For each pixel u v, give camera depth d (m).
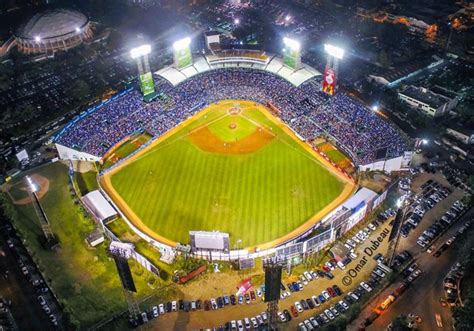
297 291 117.25
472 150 164.38
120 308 114.44
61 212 144.62
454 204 140.75
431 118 179.88
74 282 121.88
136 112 182.62
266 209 140.38
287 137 173.50
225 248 122.81
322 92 185.38
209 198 145.62
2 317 114.38
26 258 130.00
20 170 164.00
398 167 154.62
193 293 117.88
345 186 148.38
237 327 109.00
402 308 112.19
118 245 126.62
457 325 104.56
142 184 153.00
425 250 126.62
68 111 197.50
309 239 121.81
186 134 177.25
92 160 165.75
